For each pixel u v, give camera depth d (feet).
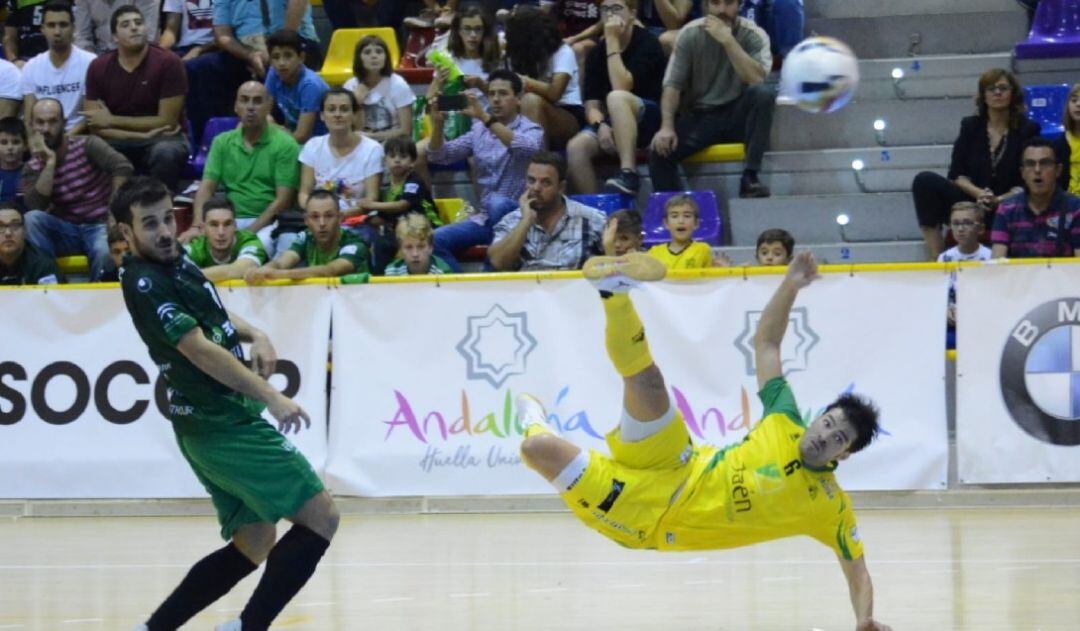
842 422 20.52
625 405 21.30
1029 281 35.22
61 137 44.32
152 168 45.09
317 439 36.91
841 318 35.73
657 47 46.80
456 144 44.93
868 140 47.01
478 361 36.47
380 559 29.32
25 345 37.60
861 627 20.54
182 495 37.19
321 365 36.96
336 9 53.47
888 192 45.80
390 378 36.73
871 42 49.80
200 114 49.75
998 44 49.49
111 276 42.19
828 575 26.73
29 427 37.63
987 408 35.45
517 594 25.32
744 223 44.57
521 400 22.77
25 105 48.03
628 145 43.80
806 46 22.16
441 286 36.63
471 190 46.83
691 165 45.68
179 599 20.63
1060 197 38.24
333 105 42.45
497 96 43.42
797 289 22.21
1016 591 24.49
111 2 51.80
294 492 20.33
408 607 24.20
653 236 42.68
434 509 36.37
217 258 39.78
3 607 24.81
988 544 29.63
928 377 35.50
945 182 41.91
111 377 37.42
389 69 46.09
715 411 35.81
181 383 20.24
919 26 49.65
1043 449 35.24
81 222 44.47
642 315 36.09
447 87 45.42
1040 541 29.84
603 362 36.04
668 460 21.29
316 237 38.99
